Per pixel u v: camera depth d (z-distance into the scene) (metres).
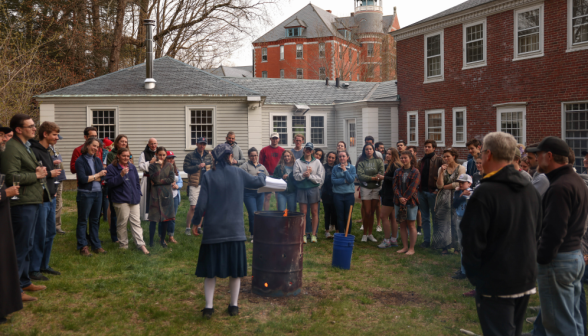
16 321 4.28
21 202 4.74
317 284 5.64
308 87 23.50
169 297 5.08
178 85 16.64
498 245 2.77
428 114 18.98
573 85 13.57
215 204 4.41
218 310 4.69
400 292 5.38
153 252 7.03
